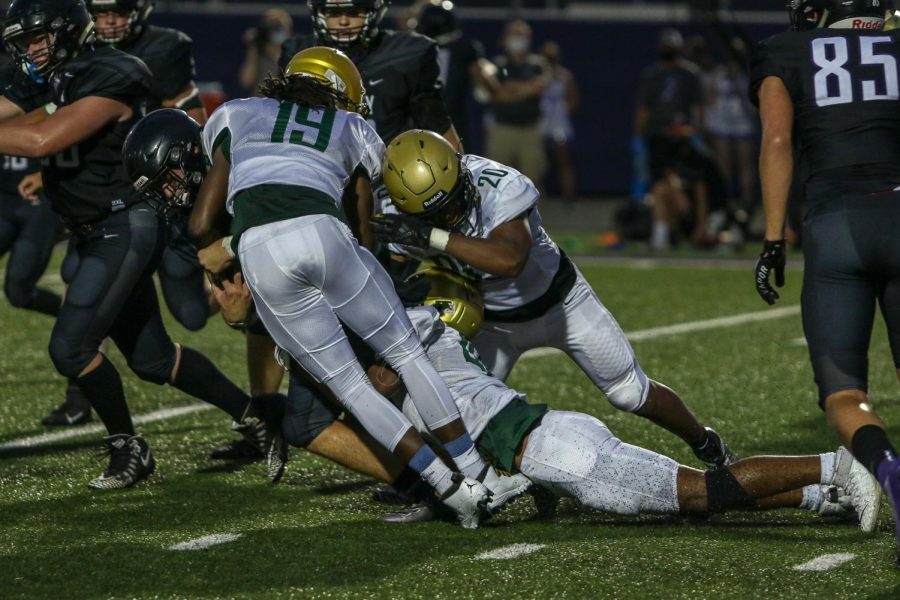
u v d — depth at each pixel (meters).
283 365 12.53
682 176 37.78
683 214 38.41
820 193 11.26
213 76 52.28
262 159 11.75
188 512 12.84
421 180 11.59
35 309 18.52
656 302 27.88
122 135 13.71
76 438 16.22
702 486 11.68
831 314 10.91
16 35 13.53
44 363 21.08
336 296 11.58
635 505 11.77
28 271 17.73
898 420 16.92
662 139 37.56
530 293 12.66
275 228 11.45
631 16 58.06
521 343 13.14
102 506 13.08
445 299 12.45
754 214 44.06
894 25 11.84
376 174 12.16
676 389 19.00
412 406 12.34
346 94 12.50
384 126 15.68
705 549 11.40
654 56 49.88
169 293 16.61
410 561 11.12
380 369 12.39
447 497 11.87
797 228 37.03
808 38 11.62
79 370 13.55
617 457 11.77
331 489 13.80
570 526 12.27
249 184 11.65
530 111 40.16
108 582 10.62
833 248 10.95
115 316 13.73
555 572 10.79
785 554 11.23
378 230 11.96
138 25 16.27
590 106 50.81
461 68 27.38
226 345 22.84
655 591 10.34
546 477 11.85
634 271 33.00
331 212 11.59
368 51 15.66
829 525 12.15
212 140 12.12
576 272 12.94
